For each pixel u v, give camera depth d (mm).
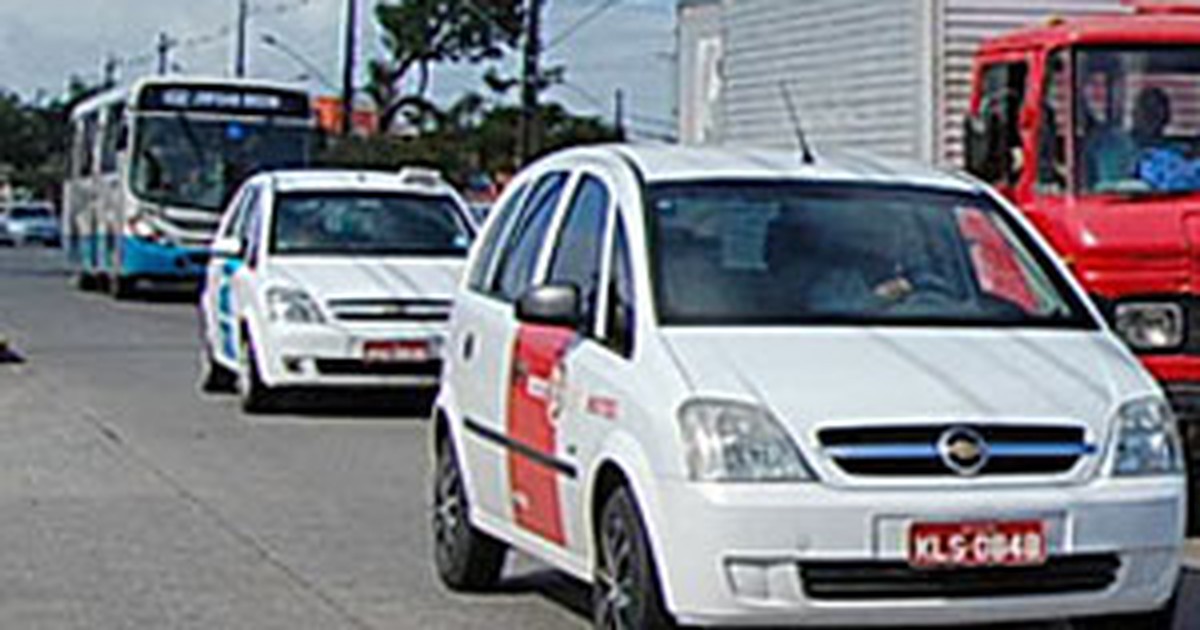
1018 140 19156
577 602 15000
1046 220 18406
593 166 13984
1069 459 11266
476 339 14797
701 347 11797
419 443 24375
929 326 12344
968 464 11070
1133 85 18906
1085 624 11727
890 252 12984
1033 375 11703
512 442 13773
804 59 28562
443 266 27078
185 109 50656
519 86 77062
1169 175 18594
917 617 11070
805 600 10992
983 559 11031
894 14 26219
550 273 13922
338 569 16203
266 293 26438
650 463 11422
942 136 25469
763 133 29797
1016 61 19453
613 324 12617
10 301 53219
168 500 19656
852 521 10945
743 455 11062
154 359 35375
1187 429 17594
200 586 15445
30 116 192125
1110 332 12992
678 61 34281
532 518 13500
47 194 168625
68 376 32031
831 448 11047
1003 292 12922
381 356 26031
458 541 15117
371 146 75312
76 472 21469
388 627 14086
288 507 19328
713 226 12922
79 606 14672
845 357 11695
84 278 59000
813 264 12773
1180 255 17734
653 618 11406
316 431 25469
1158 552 11453
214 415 27047
